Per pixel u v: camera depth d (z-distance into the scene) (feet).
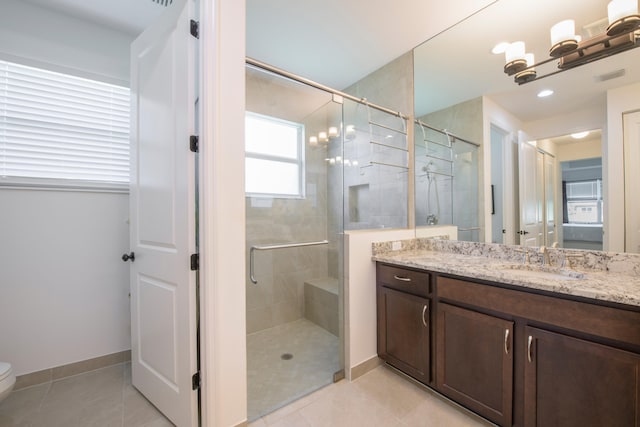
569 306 3.58
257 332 7.18
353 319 6.07
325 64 8.06
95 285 6.56
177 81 4.40
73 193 6.33
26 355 5.79
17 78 5.82
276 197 7.21
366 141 8.50
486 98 5.99
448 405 5.13
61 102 6.26
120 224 6.88
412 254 6.73
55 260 6.12
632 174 4.26
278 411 4.99
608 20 4.41
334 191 8.09
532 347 3.90
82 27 6.43
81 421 4.77
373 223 8.37
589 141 4.63
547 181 5.11
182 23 4.31
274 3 5.65
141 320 5.44
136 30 6.82
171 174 4.55
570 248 4.86
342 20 6.21
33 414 4.93
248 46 7.19
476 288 4.57
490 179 5.99
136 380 5.65
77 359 6.32
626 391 3.14
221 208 4.18
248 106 6.66
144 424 4.70
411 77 7.39
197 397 4.32
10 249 5.67
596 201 4.58
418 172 7.39
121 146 6.95
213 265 4.10
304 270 7.77
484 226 6.15
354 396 5.42
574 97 4.78
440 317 5.12
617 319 3.22
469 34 6.16
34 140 5.98
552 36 5.01
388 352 6.19
